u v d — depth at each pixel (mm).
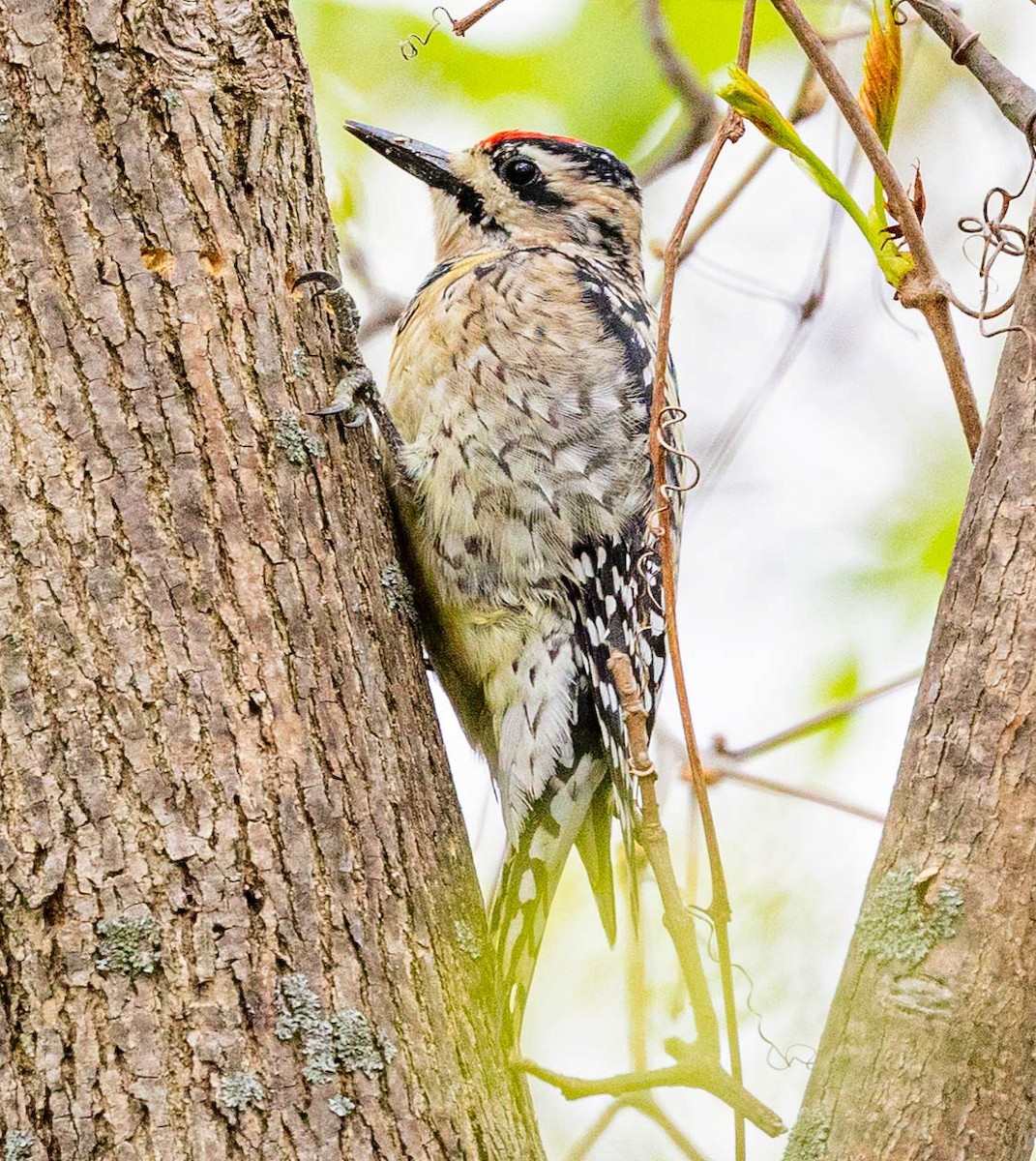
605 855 7988
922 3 5570
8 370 5336
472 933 5695
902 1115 4457
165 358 5500
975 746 4582
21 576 5195
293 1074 5004
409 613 6133
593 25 10016
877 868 4719
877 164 5488
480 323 7832
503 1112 5461
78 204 5496
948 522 10406
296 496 5684
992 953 4453
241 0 5906
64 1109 4836
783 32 9773
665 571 6051
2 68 5504
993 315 5434
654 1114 7312
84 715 5129
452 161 9469
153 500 5367
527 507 7672
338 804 5383
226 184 5766
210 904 5070
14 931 4973
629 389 8031
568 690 7672
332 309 6219
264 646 5410
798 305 9234
